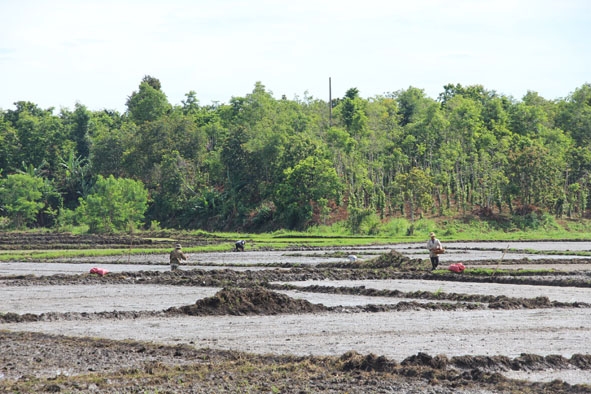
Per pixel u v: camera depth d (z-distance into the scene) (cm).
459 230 19362
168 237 19012
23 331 4991
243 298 5878
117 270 9844
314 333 4859
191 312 5716
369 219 19350
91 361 4084
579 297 6650
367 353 4200
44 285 7919
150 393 3428
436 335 4744
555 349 4284
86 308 6125
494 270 8519
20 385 3566
